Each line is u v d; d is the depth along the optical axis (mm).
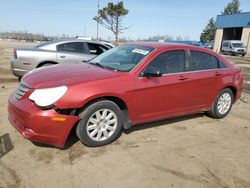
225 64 6047
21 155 3900
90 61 5473
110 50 5703
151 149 4344
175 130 5227
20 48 8102
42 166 3656
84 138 4113
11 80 9164
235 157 4305
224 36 50750
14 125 4059
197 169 3848
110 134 4363
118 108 4344
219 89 5816
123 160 3941
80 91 3912
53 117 3756
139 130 5074
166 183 3471
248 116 6543
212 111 5961
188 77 5160
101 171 3631
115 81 4246
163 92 4789
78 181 3391
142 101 4555
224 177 3705
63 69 4652
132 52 5039
